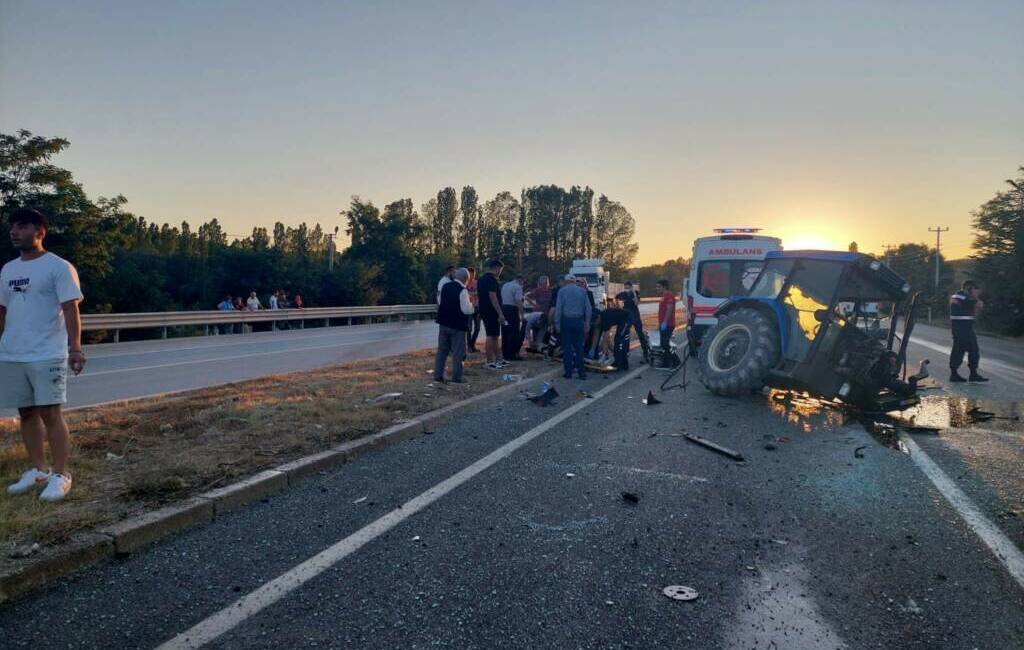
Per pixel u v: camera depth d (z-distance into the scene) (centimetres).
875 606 312
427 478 504
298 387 870
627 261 9894
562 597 317
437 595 317
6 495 413
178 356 1467
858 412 805
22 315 417
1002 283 3334
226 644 272
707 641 280
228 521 412
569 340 1065
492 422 719
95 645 270
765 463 561
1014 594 324
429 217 8431
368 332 2364
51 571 325
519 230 9194
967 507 448
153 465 487
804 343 833
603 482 498
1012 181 3650
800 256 857
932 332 3152
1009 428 719
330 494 465
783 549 378
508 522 414
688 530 404
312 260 4491
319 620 292
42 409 426
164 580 329
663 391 948
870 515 433
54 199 2344
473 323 1354
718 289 1443
